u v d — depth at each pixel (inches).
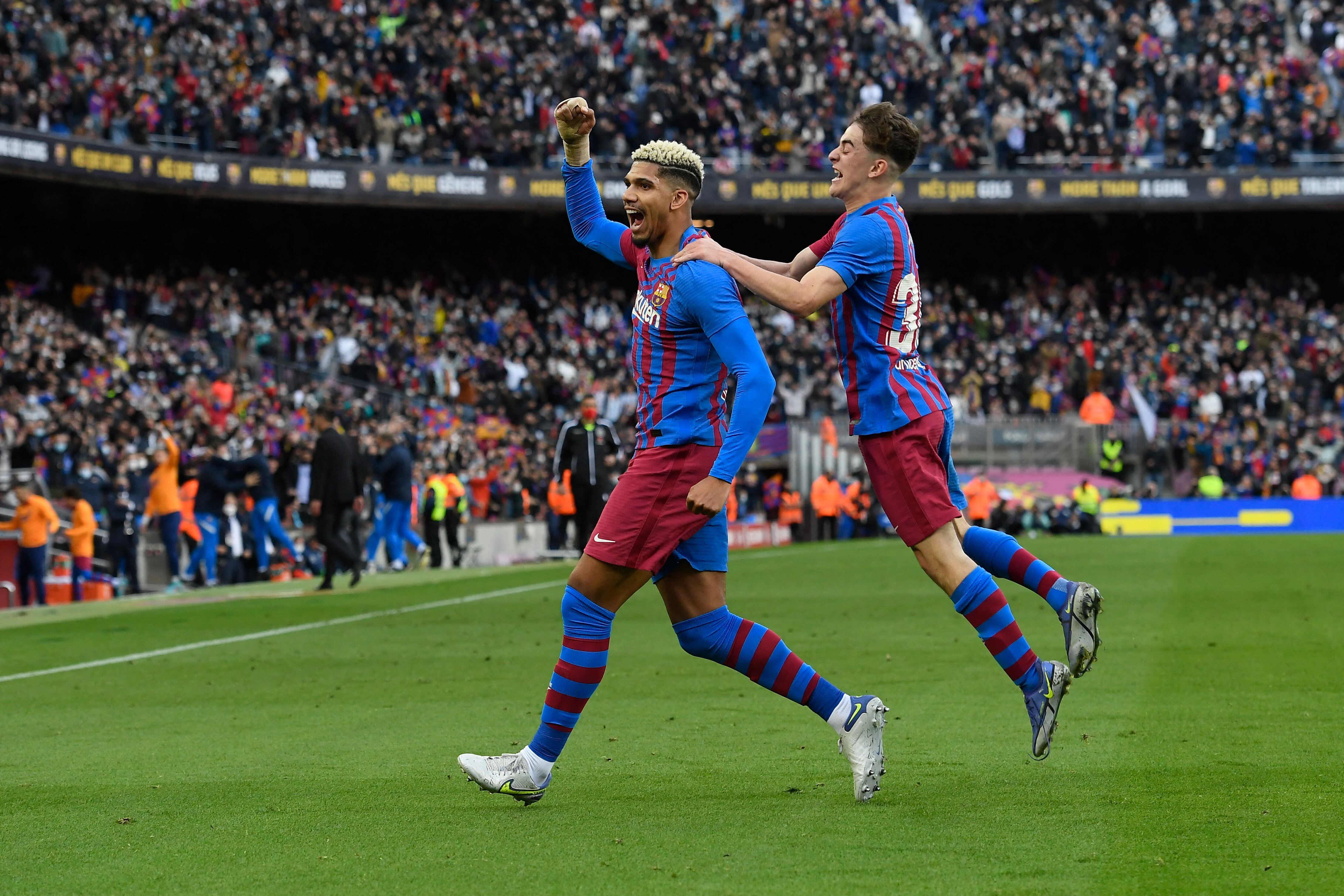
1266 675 478.6
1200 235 2501.2
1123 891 214.5
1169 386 2127.2
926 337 2229.3
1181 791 290.8
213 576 1197.7
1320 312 2306.8
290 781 329.1
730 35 2329.0
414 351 2043.6
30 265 1957.4
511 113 2169.0
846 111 2303.2
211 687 516.1
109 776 340.5
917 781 309.9
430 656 599.5
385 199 2036.2
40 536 1104.2
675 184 291.1
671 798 298.4
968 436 2075.5
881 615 729.0
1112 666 507.5
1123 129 2317.9
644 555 288.0
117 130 1822.1
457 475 1444.4
